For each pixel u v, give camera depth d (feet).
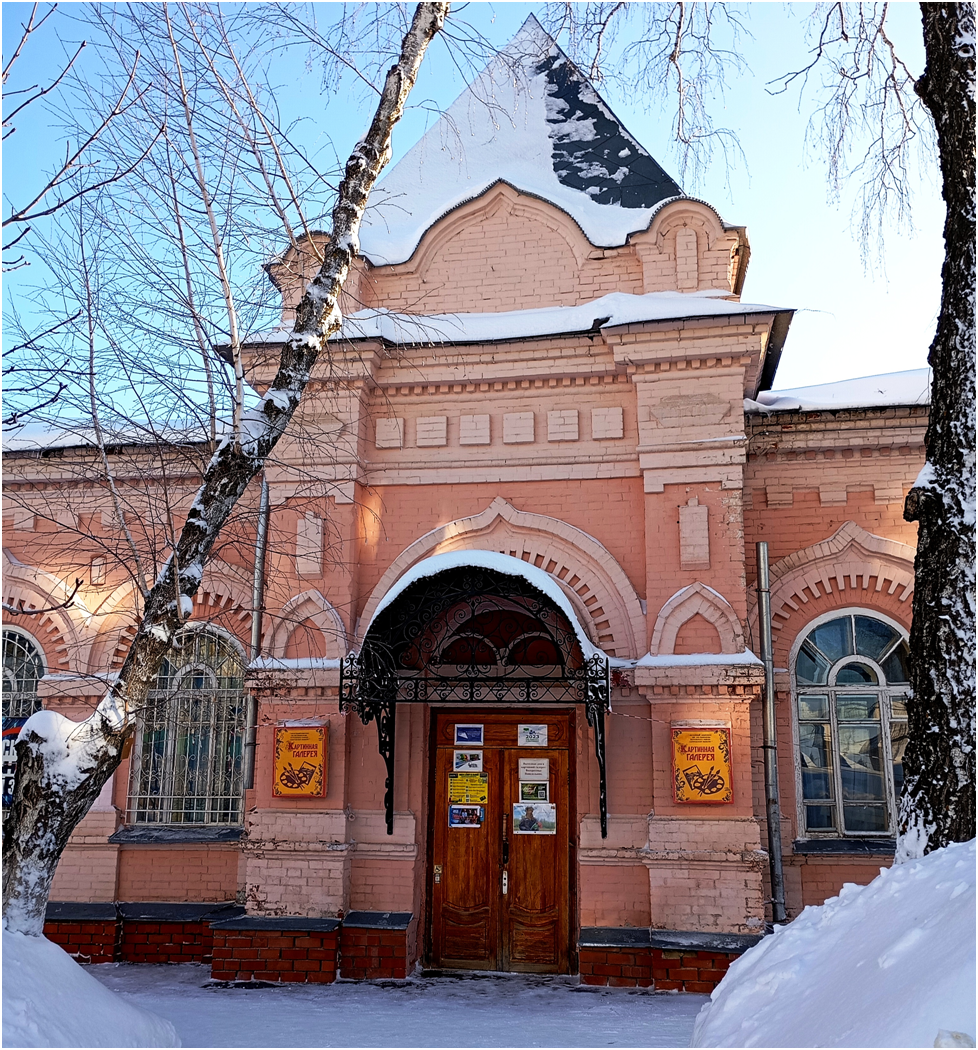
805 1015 15.25
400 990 28.30
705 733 29.35
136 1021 18.47
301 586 32.76
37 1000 16.53
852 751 33.19
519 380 33.76
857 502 34.60
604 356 33.14
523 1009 25.46
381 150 26.58
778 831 30.91
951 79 21.57
